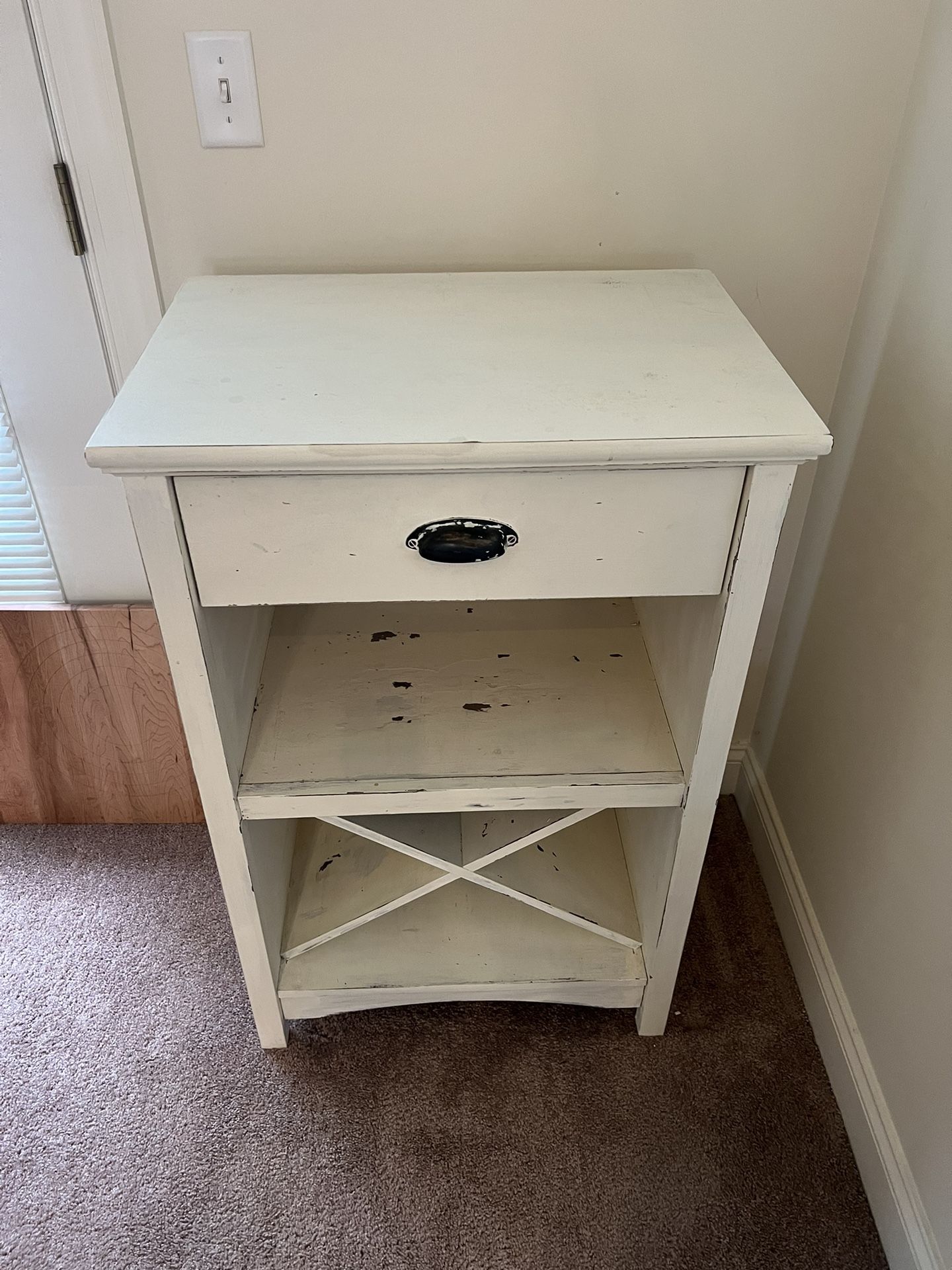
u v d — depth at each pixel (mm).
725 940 1298
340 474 721
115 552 1258
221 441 693
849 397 1109
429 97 949
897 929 985
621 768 955
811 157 1000
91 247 1020
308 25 904
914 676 947
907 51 941
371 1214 1018
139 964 1266
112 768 1412
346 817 1172
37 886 1369
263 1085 1134
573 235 1042
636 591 816
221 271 1049
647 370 801
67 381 1120
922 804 932
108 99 930
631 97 958
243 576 782
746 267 1069
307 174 989
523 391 765
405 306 922
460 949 1167
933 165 912
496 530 759
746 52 937
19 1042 1176
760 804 1395
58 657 1302
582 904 1169
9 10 880
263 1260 982
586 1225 1009
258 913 1021
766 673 1387
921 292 934
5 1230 1006
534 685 1050
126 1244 995
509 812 1126
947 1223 882
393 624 1129
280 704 1016
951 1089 878
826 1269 975
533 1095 1123
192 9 891
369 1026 1194
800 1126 1096
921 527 933
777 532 769
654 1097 1122
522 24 913
